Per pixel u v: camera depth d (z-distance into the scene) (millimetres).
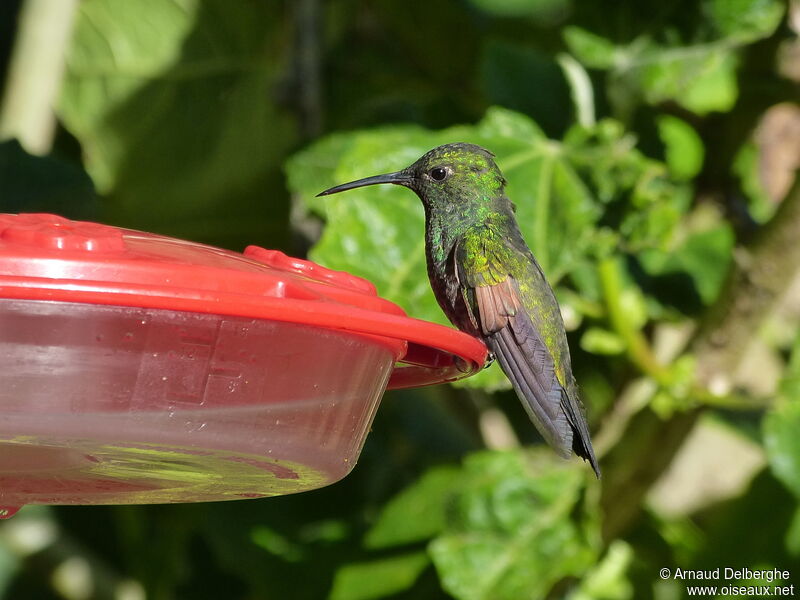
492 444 11375
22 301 4539
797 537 10336
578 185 9047
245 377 4938
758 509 10469
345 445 5543
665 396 9758
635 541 10828
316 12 11453
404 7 12188
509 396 11812
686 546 10773
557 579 9453
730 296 9766
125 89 12102
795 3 10523
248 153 12039
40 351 4602
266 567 10812
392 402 12016
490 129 9219
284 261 5891
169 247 5371
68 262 4629
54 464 5184
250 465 5262
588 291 10047
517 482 9555
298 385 5121
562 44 12203
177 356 4781
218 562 12383
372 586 10070
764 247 9641
